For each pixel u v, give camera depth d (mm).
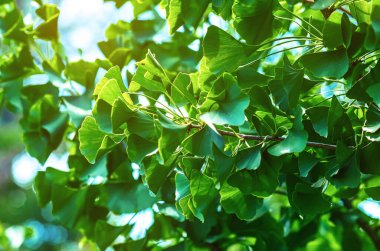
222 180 1240
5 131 5504
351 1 1248
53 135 1612
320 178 1327
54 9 1641
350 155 1261
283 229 1637
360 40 1240
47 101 1632
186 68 1646
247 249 1630
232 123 1210
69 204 1626
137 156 1256
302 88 1331
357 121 1349
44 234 6645
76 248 6801
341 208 1694
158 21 1707
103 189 1558
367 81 1258
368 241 1815
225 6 1330
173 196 1521
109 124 1258
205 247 1634
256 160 1251
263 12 1288
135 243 1582
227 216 1604
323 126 1271
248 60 1339
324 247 1857
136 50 1678
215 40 1307
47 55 1680
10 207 6375
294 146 1236
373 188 1376
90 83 1624
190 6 1329
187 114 1366
